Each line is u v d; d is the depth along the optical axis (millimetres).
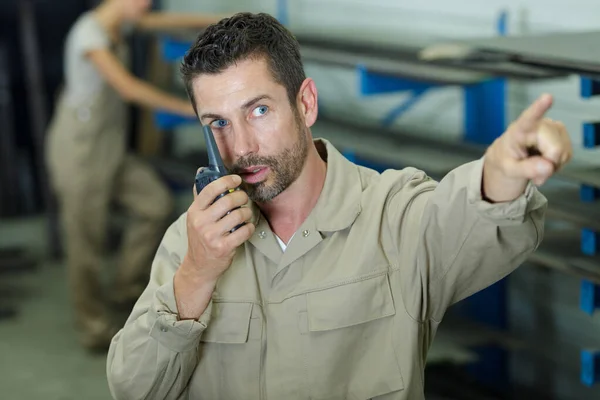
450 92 3828
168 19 4570
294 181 1719
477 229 1528
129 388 1745
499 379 3723
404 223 1721
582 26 3203
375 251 1709
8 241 5988
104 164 4477
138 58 5969
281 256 1741
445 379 3707
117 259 5656
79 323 4523
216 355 1773
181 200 5492
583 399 3381
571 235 2895
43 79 6352
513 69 2898
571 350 3412
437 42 3791
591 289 2594
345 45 3920
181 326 1657
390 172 1821
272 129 1648
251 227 1605
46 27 6305
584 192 2682
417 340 1699
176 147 6078
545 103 1244
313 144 1780
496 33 3562
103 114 4438
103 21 4359
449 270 1635
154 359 1704
